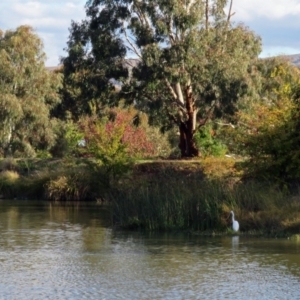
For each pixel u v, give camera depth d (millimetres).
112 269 19641
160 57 48781
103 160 45375
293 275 18688
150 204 28516
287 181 30219
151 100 51906
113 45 50938
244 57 51156
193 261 20750
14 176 49938
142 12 49969
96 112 59844
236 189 27906
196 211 27375
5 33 68188
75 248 23453
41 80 66562
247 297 16328
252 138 30531
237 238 25172
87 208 39562
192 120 52438
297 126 30109
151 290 17047
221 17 51219
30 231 28250
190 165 45031
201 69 49031
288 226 25734
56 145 67875
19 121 64938
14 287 17406
